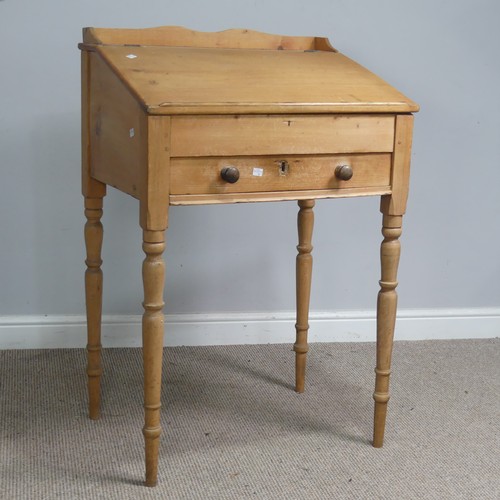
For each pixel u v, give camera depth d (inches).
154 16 100.7
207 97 69.6
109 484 75.5
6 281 104.8
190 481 76.5
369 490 76.0
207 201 70.6
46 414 88.4
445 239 112.7
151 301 71.7
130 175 72.2
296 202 108.3
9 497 72.9
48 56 99.5
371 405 93.4
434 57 106.9
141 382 97.3
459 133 109.5
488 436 87.1
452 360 107.2
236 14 102.3
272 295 110.6
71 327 106.4
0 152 101.2
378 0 104.5
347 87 76.9
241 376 100.1
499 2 106.7
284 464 80.0
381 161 76.6
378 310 80.7
